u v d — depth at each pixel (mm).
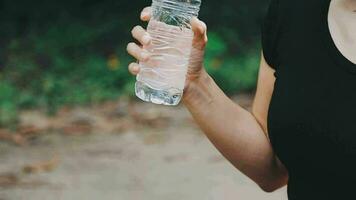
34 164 7273
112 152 7750
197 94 2920
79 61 11805
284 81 2707
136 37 2723
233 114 2961
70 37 12516
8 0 13078
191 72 2889
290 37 2738
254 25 13281
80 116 9336
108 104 10016
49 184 6699
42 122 8969
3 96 9828
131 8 13453
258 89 2967
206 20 13391
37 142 8133
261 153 2947
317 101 2605
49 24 13023
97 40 12555
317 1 2693
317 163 2643
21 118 9117
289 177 2799
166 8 2701
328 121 2580
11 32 12773
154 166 7258
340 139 2559
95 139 8273
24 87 10617
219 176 6930
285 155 2738
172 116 9273
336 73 2596
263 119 2967
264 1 13625
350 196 2617
